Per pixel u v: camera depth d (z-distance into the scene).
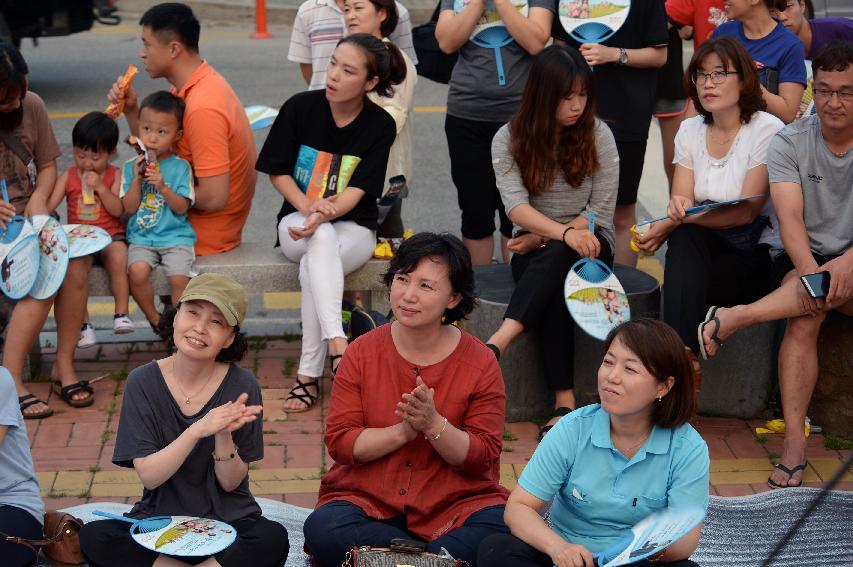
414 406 4.84
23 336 7.04
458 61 8.49
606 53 8.19
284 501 6.20
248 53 18.52
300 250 7.47
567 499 4.77
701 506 4.62
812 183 6.55
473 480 5.18
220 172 7.55
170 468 4.80
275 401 7.34
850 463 4.33
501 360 7.06
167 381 5.04
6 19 15.73
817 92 6.34
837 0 13.84
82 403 7.16
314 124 7.39
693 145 7.11
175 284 7.47
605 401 4.55
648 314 7.20
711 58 6.79
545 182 6.98
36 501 5.18
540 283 6.79
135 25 20.95
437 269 4.97
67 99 15.39
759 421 7.23
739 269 7.04
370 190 7.37
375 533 4.96
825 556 5.73
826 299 6.31
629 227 8.82
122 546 4.87
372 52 7.09
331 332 7.07
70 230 7.33
